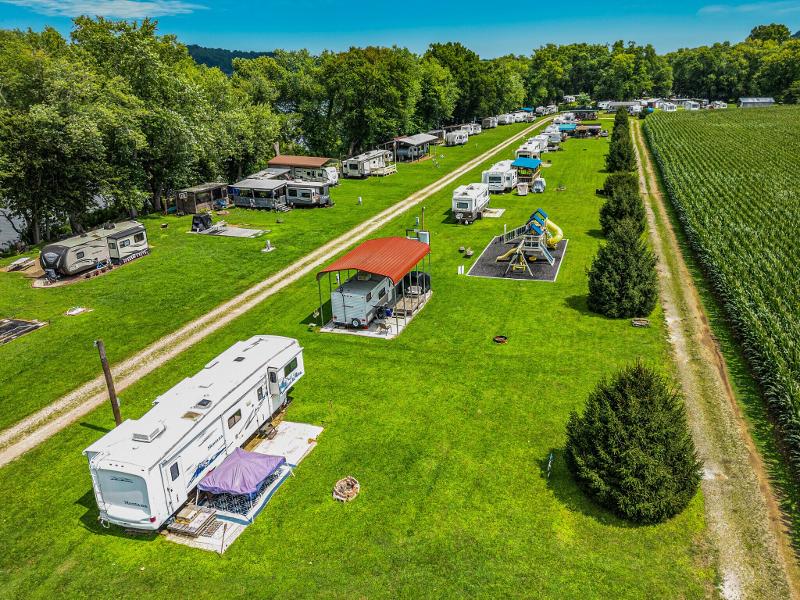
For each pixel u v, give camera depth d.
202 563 16.38
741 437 21.00
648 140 100.88
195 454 17.89
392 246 34.50
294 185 59.81
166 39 73.62
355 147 102.81
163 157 58.44
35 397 25.55
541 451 20.72
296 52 99.00
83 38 61.09
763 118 123.69
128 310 34.66
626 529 17.00
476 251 44.56
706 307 32.69
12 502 19.20
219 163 68.88
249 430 20.86
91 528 17.94
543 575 15.50
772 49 190.12
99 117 47.78
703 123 118.19
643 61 193.00
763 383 23.69
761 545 16.19
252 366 21.42
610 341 29.02
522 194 63.59
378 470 20.02
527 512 17.83
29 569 16.39
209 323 32.88
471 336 30.12
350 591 15.23
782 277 32.44
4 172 42.84
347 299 30.91
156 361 28.58
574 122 119.00
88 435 22.75
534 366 26.80
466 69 131.12
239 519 17.80
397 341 29.78
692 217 46.28
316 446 21.45
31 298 36.38
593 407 17.95
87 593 15.52
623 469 16.80
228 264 42.59
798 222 44.06
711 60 192.62
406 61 102.12
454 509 18.06
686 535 16.67
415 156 90.69
